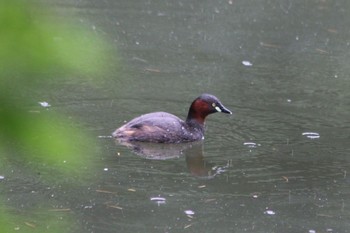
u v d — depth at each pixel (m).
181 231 10.43
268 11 25.95
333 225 10.91
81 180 12.27
